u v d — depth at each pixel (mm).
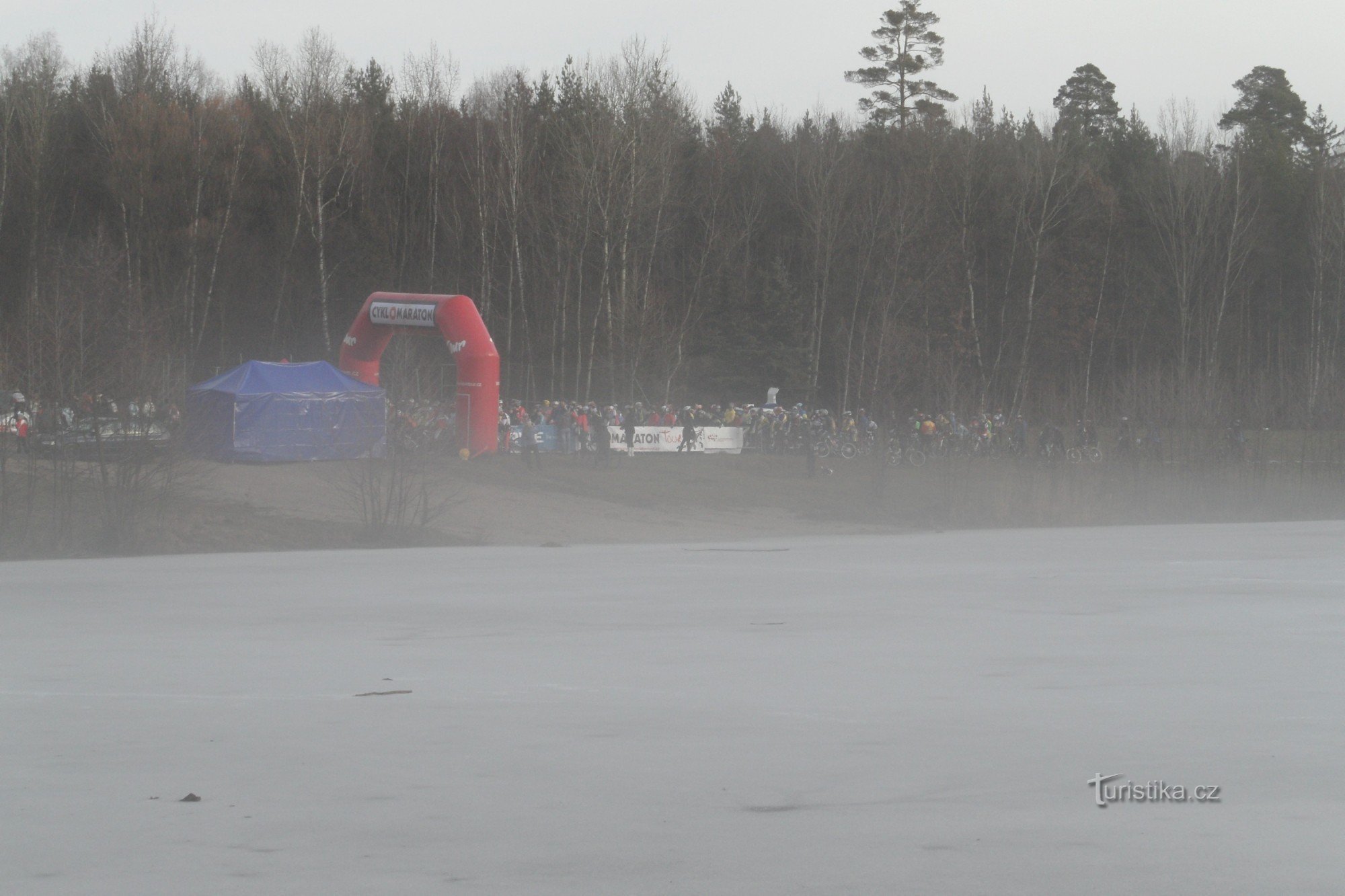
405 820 10891
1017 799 11477
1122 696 16656
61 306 59906
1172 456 96938
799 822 10781
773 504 79000
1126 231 165000
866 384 128000
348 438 76000
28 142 128750
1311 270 160250
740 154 169125
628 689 17422
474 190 135750
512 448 92750
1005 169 156250
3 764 13016
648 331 130375
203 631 24562
